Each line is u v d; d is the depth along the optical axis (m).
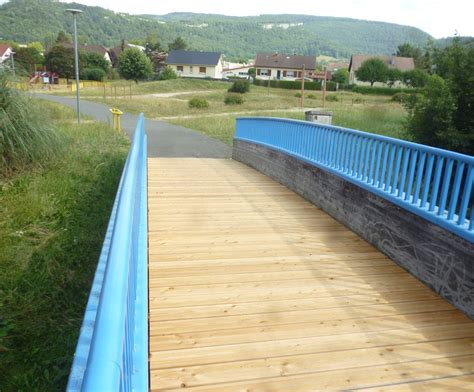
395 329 3.20
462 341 3.08
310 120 10.33
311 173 6.60
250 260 4.36
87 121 17.91
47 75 50.72
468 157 3.40
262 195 7.06
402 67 83.62
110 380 0.83
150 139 14.77
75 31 15.57
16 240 5.41
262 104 33.53
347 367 2.76
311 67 87.69
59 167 8.29
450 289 3.58
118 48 96.50
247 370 2.68
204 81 61.12
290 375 2.66
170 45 107.88
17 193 6.98
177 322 3.17
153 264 4.18
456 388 2.61
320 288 3.81
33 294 4.33
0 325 3.83
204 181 8.08
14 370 3.31
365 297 3.67
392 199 4.40
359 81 76.50
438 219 3.69
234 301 3.52
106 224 6.23
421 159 4.02
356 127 16.92
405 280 4.01
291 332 3.11
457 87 11.10
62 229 5.83
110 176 8.52
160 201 6.53
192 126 18.94
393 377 2.68
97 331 0.99
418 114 11.97
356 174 5.30
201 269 4.10
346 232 5.30
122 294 1.16
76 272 4.85
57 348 3.56
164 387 2.50
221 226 5.39
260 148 9.23
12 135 7.39
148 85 54.12
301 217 5.87
